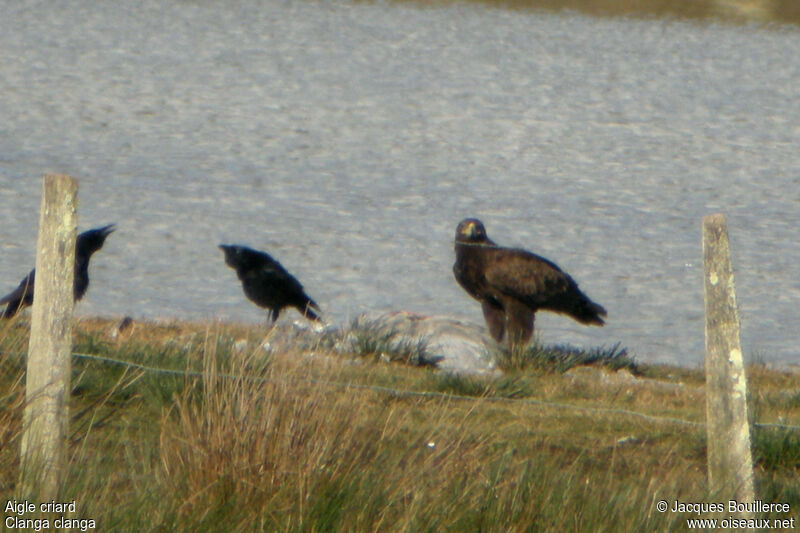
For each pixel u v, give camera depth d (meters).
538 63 61.34
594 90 54.53
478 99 50.56
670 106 51.44
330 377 8.09
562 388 11.26
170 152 35.31
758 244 27.00
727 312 6.46
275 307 13.68
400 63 58.97
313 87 51.19
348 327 13.34
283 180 32.16
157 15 68.25
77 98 43.81
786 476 8.21
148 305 17.66
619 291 21.66
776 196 34.03
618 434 9.22
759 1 82.31
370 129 42.22
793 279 23.50
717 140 43.56
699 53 66.69
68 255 5.93
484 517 5.95
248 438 6.16
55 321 5.91
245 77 52.62
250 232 24.94
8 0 68.19
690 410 10.59
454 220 28.09
